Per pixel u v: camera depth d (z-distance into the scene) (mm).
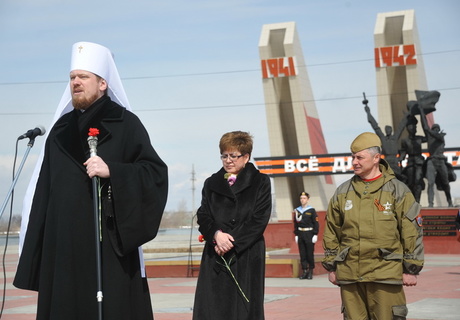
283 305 11461
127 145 4957
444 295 12656
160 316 10281
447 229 28094
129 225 4664
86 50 4965
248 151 6512
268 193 6422
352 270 6062
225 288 6191
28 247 4891
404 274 6020
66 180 4781
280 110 67062
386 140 32094
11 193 5473
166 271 17875
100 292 4535
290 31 64500
